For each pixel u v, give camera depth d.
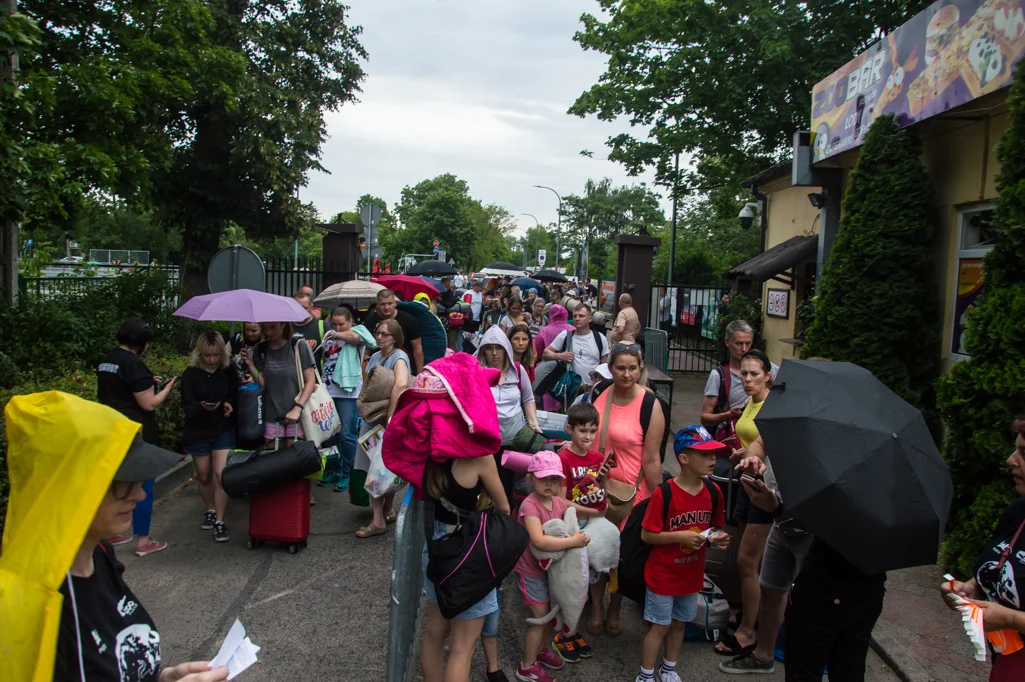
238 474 5.78
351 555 6.05
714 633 4.67
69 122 9.61
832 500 2.95
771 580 4.13
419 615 4.64
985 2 6.00
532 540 4.00
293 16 17.94
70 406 1.80
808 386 3.37
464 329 17.14
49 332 8.62
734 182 18.19
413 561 3.85
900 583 5.52
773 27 14.83
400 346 6.62
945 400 5.88
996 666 2.88
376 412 6.31
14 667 1.67
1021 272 5.44
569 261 81.81
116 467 1.81
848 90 8.70
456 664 3.51
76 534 1.74
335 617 4.95
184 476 7.98
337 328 7.67
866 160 7.66
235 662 2.29
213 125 16.41
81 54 10.44
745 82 15.93
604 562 4.28
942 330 7.51
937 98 6.75
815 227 13.16
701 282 29.20
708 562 4.76
